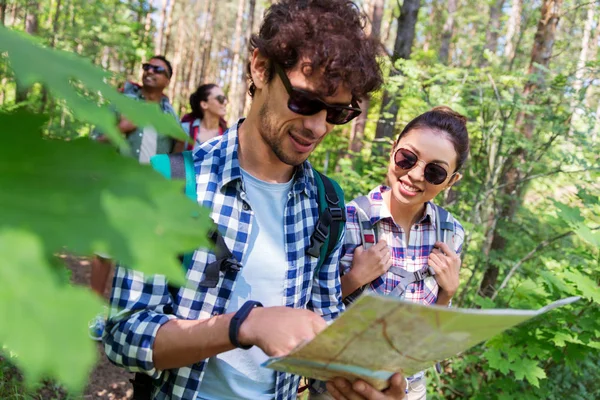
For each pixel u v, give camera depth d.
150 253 0.36
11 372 2.42
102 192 0.36
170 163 1.29
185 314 1.24
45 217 0.34
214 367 1.32
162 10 16.19
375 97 1.61
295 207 1.41
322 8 1.23
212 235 1.25
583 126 4.07
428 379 3.23
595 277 2.97
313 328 1.05
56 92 0.34
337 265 1.55
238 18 16.94
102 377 3.25
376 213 2.03
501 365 2.76
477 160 4.22
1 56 0.36
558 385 3.37
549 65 4.64
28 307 0.29
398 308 0.83
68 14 6.46
